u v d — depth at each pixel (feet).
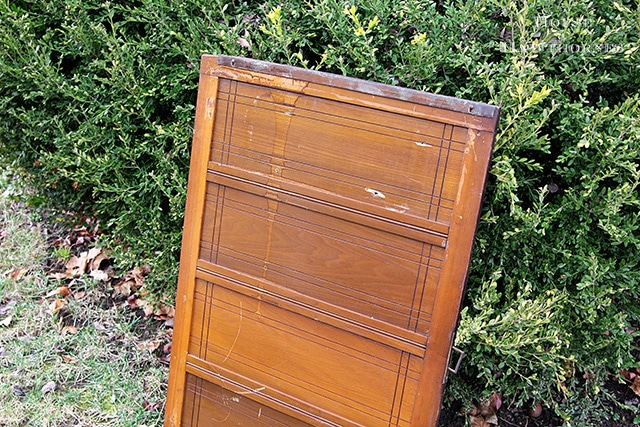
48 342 8.63
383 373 5.69
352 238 5.63
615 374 7.68
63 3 8.68
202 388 6.73
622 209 6.91
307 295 5.92
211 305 6.48
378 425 5.77
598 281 6.90
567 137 6.78
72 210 10.24
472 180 5.03
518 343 6.27
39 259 10.25
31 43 8.48
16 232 10.76
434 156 5.16
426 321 5.40
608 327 6.95
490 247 6.98
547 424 7.75
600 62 6.54
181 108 7.79
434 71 6.69
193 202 6.35
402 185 5.33
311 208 5.74
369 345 5.71
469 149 5.01
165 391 8.14
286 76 5.66
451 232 5.16
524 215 6.36
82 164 8.73
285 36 6.95
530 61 6.39
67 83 8.55
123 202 9.16
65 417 7.59
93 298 9.52
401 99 5.20
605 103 6.46
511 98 6.23
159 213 8.38
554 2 6.79
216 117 6.10
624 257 7.03
